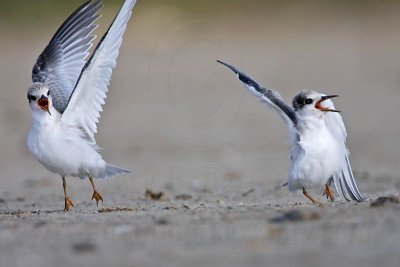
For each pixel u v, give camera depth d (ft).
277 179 52.95
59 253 27.68
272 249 27.25
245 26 135.44
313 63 114.52
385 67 110.11
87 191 51.26
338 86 98.02
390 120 78.59
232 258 26.27
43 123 39.29
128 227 31.63
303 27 140.05
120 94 97.76
